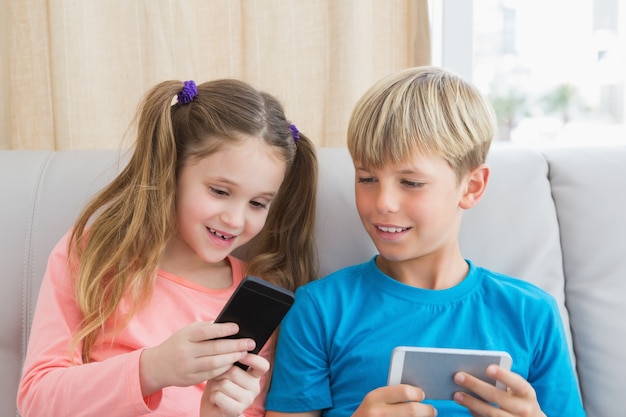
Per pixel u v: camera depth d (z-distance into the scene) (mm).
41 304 1036
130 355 896
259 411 1081
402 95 1011
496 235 1187
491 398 864
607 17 1864
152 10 1519
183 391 1024
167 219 1055
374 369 1027
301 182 1177
